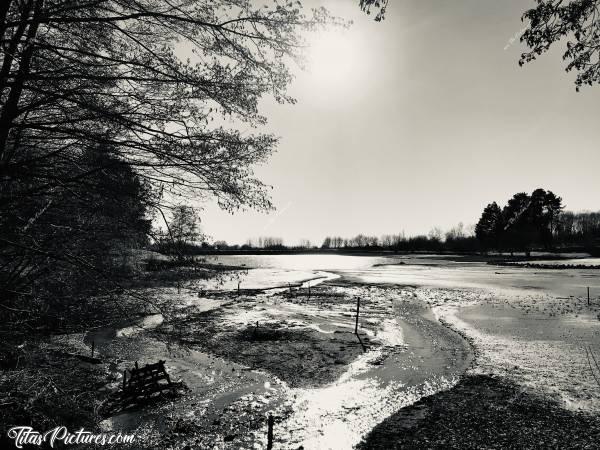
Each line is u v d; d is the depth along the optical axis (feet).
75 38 20.31
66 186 19.11
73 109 19.81
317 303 122.42
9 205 19.72
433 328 82.48
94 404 37.37
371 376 51.72
